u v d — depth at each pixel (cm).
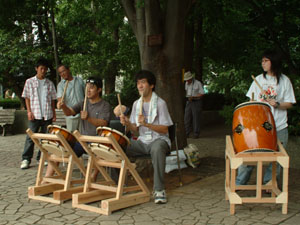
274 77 422
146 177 528
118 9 1069
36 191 426
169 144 434
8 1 725
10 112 1085
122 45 1305
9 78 1543
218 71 1936
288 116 722
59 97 587
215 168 586
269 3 831
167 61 598
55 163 461
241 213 371
